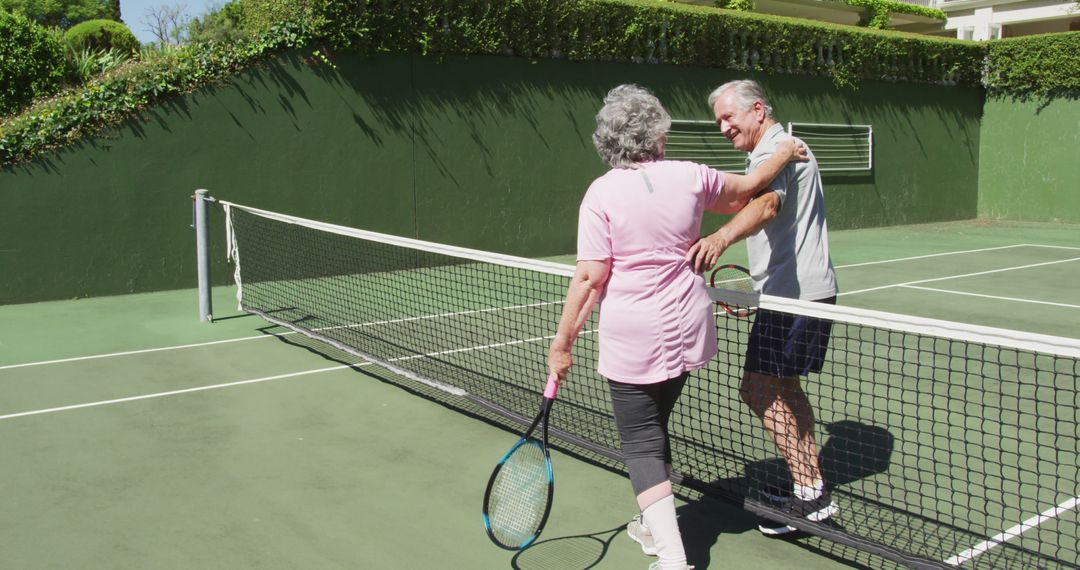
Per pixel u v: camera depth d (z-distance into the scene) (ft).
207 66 31.12
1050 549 10.66
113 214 29.99
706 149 44.93
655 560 10.53
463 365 19.95
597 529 11.46
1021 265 38.09
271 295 29.45
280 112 32.55
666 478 9.26
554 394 9.36
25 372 19.89
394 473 13.52
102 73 34.60
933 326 9.46
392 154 35.14
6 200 28.14
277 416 16.47
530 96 38.65
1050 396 17.79
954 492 11.85
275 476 13.41
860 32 50.14
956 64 55.77
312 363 20.47
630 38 41.34
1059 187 55.26
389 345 21.97
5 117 31.76
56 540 11.17
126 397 17.80
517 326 24.44
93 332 24.12
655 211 8.87
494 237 38.29
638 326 8.98
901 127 53.98
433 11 35.24
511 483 9.68
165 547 10.96
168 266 31.17
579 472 13.47
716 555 10.68
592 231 9.00
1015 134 57.06
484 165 37.63
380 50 34.17
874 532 11.05
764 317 10.83
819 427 15.62
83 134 29.22
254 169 32.27
